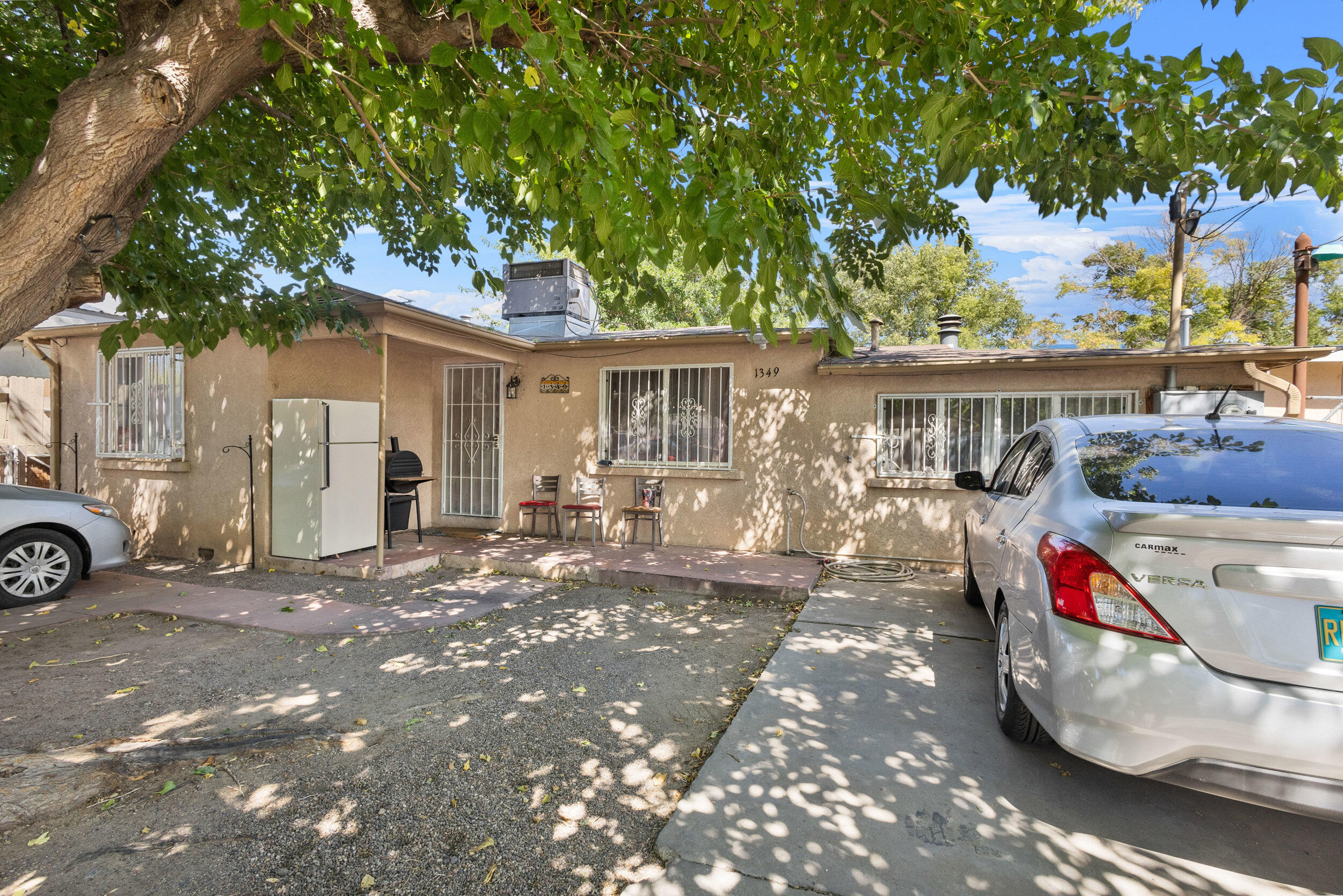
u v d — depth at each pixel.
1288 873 2.16
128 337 4.08
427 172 3.95
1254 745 1.94
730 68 3.21
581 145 1.69
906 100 3.14
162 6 2.52
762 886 2.08
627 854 2.28
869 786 2.69
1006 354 7.05
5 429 10.69
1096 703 2.15
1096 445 3.05
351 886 2.11
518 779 2.79
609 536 8.59
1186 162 2.42
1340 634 1.91
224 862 2.22
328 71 2.30
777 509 7.84
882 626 4.99
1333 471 2.51
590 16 2.81
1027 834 2.37
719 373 8.16
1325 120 2.14
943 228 4.75
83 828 2.42
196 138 3.97
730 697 3.72
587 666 4.23
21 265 2.11
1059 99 2.43
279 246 4.98
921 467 7.34
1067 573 2.34
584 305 9.80
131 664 4.18
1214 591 2.04
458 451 9.56
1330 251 9.78
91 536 5.93
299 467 6.95
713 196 1.85
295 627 4.95
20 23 4.06
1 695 3.67
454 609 5.57
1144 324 23.45
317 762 2.92
